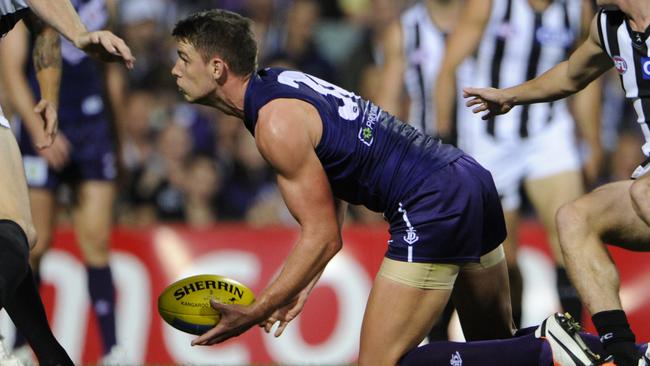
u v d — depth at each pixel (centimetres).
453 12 3062
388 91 3138
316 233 1645
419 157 1722
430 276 1714
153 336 3145
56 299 3133
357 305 3150
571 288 2669
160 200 3822
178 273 3203
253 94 1678
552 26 2798
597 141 2944
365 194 1734
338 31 4656
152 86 4169
